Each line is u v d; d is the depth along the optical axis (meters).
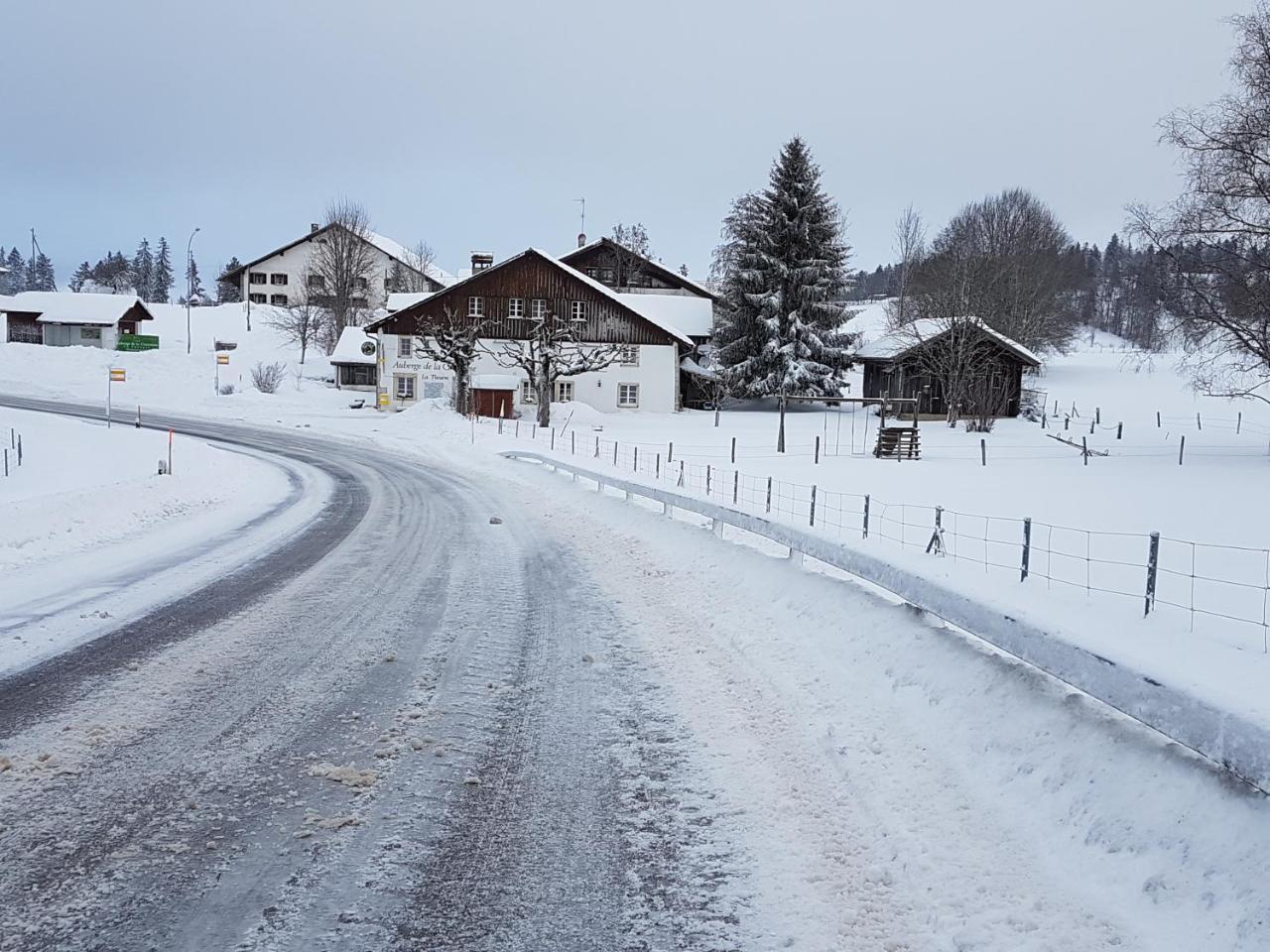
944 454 34.41
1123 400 58.44
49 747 5.30
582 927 3.56
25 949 3.32
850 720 5.73
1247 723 3.46
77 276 164.38
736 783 4.91
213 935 3.45
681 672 7.04
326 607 9.45
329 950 3.38
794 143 58.44
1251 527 16.41
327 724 5.83
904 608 7.21
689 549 12.12
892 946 3.42
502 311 54.84
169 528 15.60
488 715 6.07
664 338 55.97
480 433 39.75
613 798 4.75
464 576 11.30
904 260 66.56
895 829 4.31
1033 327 64.62
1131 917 3.43
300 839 4.24
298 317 81.88
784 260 59.03
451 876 3.94
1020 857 3.97
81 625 8.41
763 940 3.47
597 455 30.89
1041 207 72.38
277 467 28.12
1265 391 59.91
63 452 30.00
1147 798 3.93
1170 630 4.81
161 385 62.09
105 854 4.05
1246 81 31.17
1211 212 31.98
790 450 35.94
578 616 9.09
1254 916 3.16
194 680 6.71
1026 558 6.91
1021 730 4.91
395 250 95.44
